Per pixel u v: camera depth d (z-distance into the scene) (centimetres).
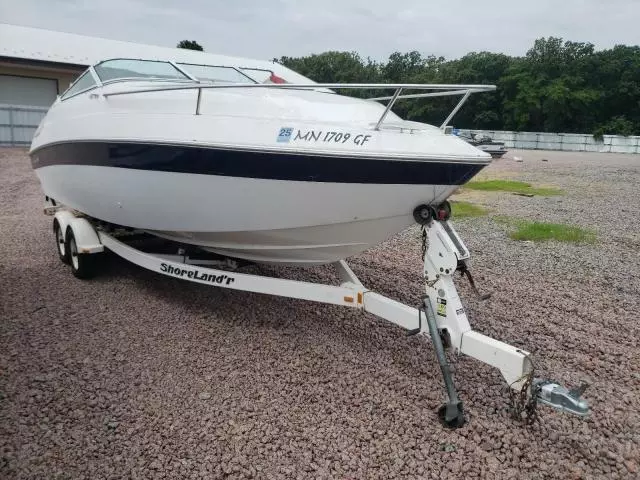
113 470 242
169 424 277
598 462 252
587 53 4394
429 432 273
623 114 4234
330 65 5338
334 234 350
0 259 579
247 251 401
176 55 2081
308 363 346
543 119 4284
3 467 242
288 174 321
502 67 4497
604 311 442
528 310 443
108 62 480
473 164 296
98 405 293
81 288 486
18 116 1809
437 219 313
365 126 315
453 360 350
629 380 328
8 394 302
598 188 1255
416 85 284
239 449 257
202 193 361
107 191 432
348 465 247
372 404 297
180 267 406
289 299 463
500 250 640
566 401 252
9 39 1952
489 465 249
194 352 360
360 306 344
